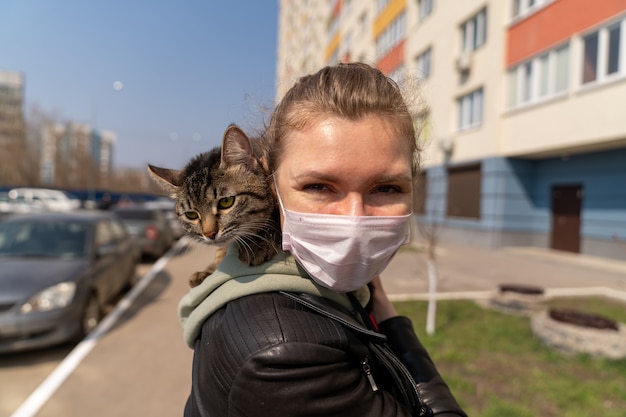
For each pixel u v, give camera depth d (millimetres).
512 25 12258
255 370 885
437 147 15719
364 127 974
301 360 886
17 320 3963
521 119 11922
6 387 3641
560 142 10570
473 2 13734
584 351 3926
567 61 10500
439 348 4211
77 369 3742
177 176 1806
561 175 12031
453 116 15039
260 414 883
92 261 5105
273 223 1283
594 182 10977
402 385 1118
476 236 13570
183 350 4219
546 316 4555
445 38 15281
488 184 13094
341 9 27266
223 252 1521
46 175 40406
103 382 3510
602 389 3348
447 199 15375
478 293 6844
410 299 6277
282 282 1072
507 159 12766
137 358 4004
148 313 5520
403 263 9750
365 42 22781
